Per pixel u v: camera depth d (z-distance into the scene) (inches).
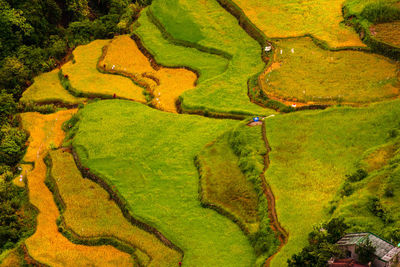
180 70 4040.4
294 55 3811.5
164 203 2743.6
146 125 3403.1
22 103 3870.6
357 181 2501.2
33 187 3068.4
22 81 4069.9
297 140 2888.8
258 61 3932.1
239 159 2908.5
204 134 3223.4
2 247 2731.3
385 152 2657.5
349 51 3759.8
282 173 2669.8
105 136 3331.7
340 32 4015.8
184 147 3144.7
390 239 2110.0
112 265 2486.5
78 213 2795.3
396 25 3868.1
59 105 3855.8
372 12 3959.2
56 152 3316.9
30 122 3673.7
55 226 2780.5
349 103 3142.2
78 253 2573.8
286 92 3376.0
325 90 3321.9
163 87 3826.3
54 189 3026.6
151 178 2940.5
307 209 2432.3
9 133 3523.6
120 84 3969.0
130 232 2632.9
